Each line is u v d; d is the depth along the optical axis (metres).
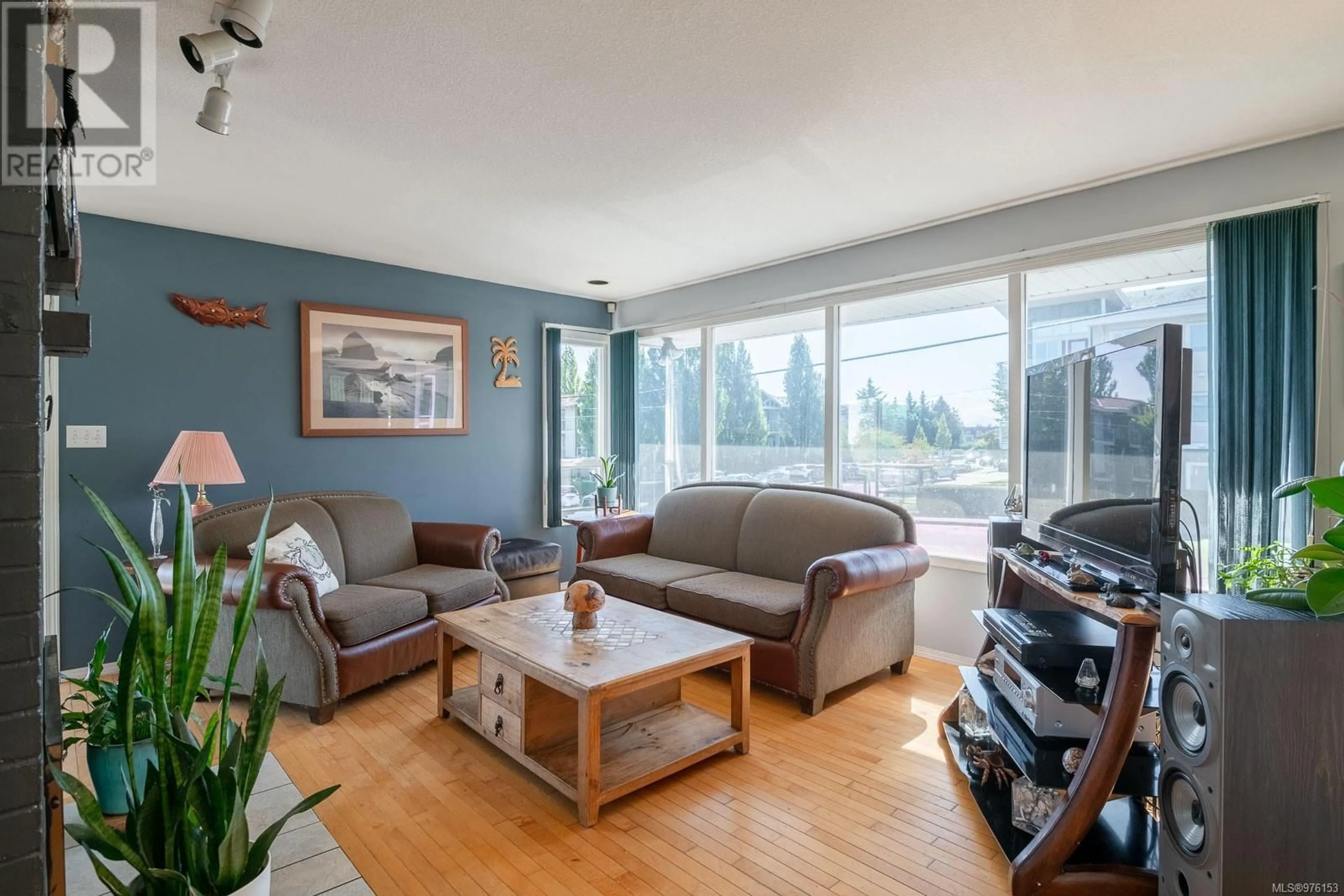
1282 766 1.31
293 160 2.72
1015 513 3.16
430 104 2.26
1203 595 1.54
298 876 1.80
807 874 1.83
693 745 2.40
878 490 3.97
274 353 3.97
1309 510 2.43
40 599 0.87
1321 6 1.75
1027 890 1.69
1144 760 1.78
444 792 2.25
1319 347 2.45
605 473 5.51
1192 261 2.86
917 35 1.88
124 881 1.78
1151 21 1.82
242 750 1.42
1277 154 2.57
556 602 3.09
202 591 1.61
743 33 1.87
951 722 2.72
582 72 2.07
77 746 2.52
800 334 4.39
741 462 4.77
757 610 3.08
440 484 4.74
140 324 3.53
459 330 4.80
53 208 1.18
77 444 3.35
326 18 1.78
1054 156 2.71
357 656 2.91
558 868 1.85
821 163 2.78
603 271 4.68
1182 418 1.76
